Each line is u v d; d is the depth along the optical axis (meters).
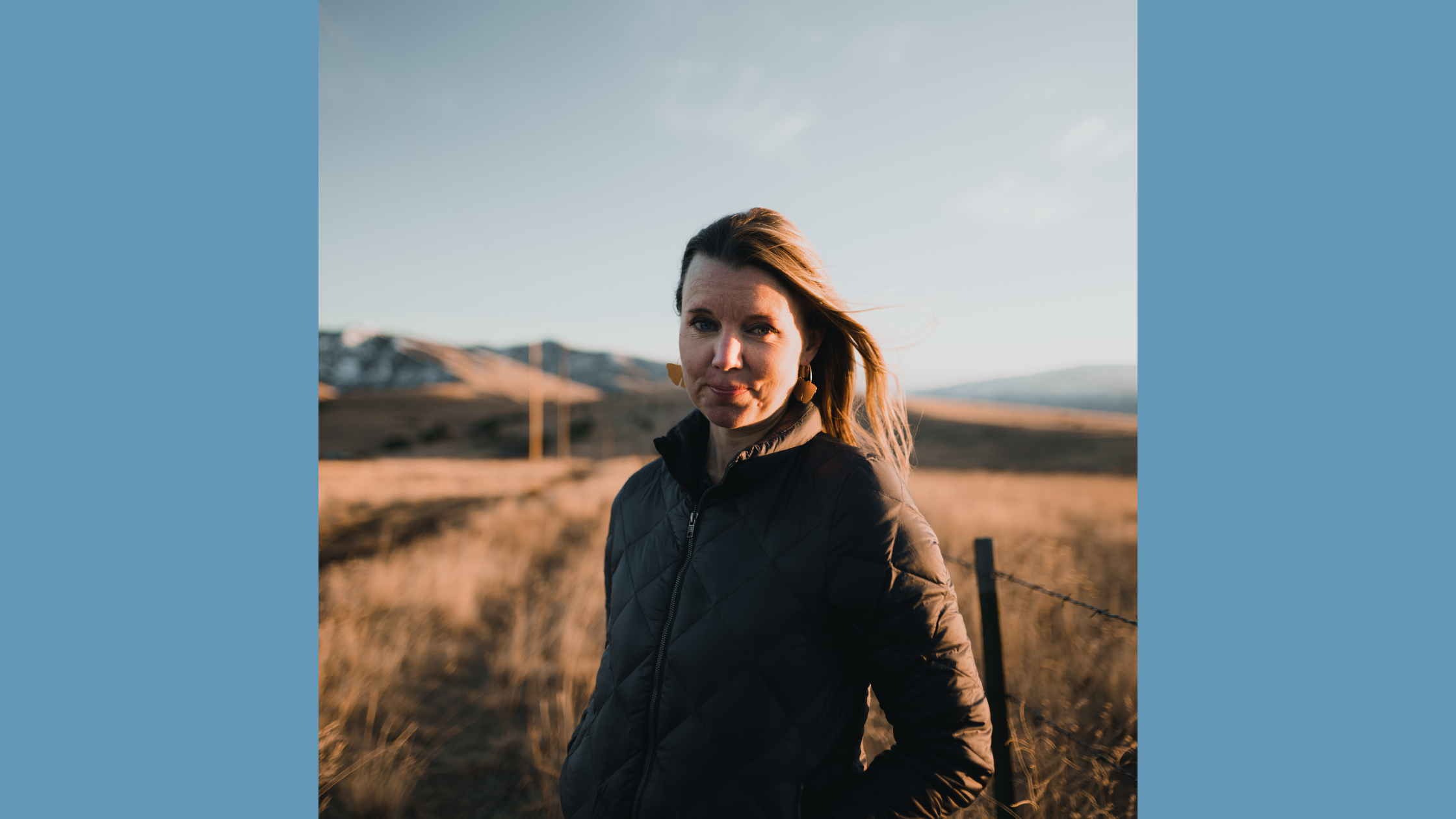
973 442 38.72
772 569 1.04
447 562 6.95
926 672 0.97
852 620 1.00
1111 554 6.16
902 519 1.01
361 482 22.28
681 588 1.12
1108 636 3.41
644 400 70.69
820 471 1.08
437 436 58.12
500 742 3.45
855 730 1.07
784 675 1.01
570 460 39.03
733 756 1.01
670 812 1.05
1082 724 2.66
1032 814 1.98
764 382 1.03
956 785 0.96
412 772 3.11
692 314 1.05
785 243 1.04
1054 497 13.48
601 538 8.78
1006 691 2.04
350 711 3.75
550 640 4.73
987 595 1.98
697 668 1.06
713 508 1.13
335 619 5.09
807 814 1.00
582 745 1.24
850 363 1.29
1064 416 58.84
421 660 4.52
